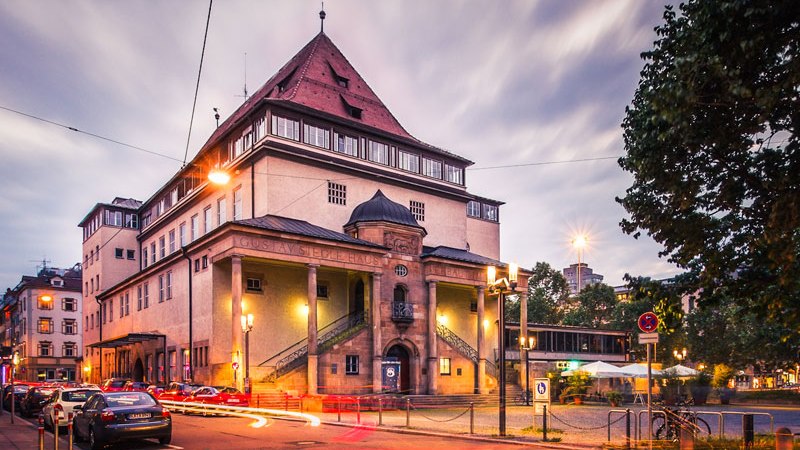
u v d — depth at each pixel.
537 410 19.20
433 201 53.34
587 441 18.44
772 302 13.88
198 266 41.44
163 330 46.31
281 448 17.02
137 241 66.75
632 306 70.38
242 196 45.00
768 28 11.03
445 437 19.92
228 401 29.98
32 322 90.50
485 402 42.47
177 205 55.16
